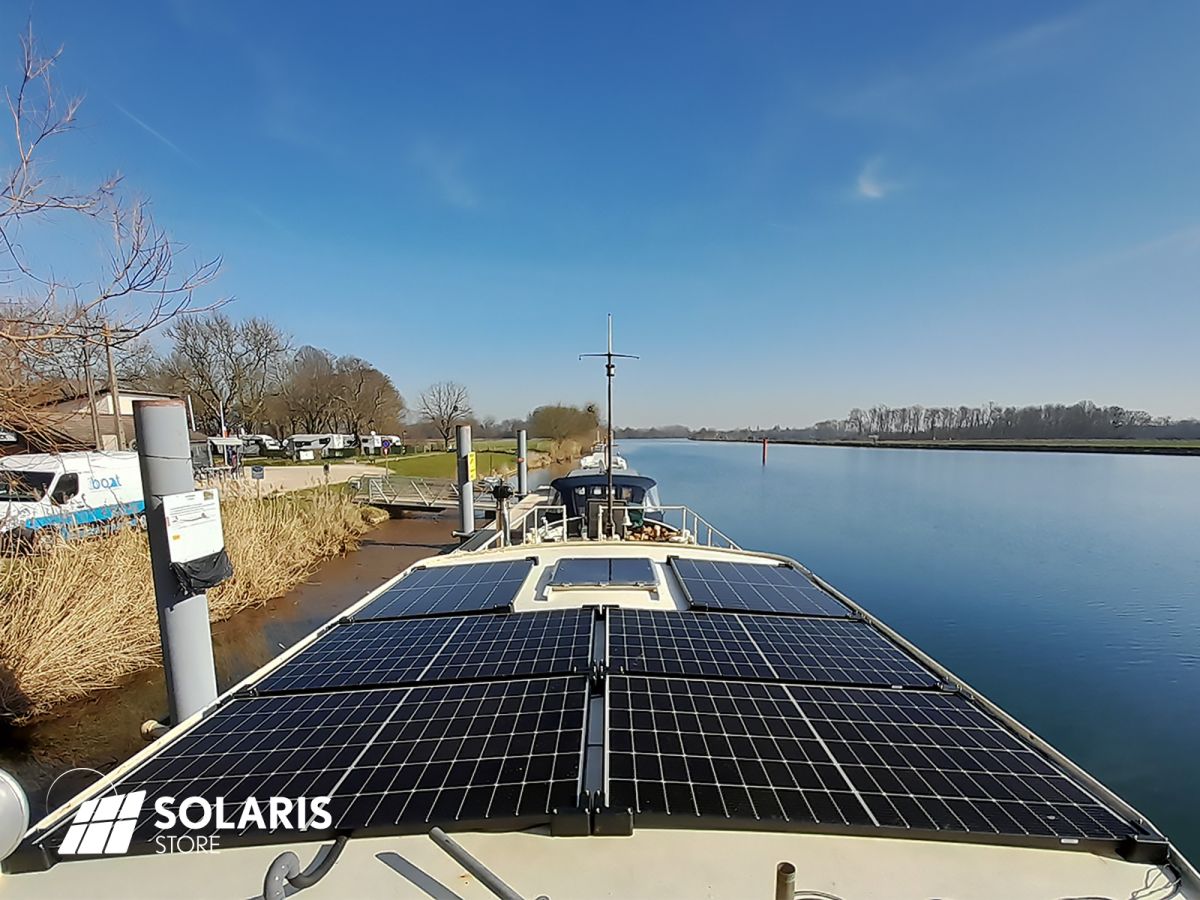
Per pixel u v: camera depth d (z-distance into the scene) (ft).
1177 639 46.73
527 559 21.04
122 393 82.53
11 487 33.22
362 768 8.50
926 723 9.78
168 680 15.30
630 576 18.45
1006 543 81.71
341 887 6.70
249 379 154.10
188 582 14.75
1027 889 6.57
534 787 7.89
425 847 7.18
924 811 7.52
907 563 70.95
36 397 21.72
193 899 6.68
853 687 11.10
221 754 9.08
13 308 18.13
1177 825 25.00
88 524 40.42
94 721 26.17
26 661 25.35
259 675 12.19
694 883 6.66
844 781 8.11
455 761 8.57
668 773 8.19
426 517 78.38
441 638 13.78
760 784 8.00
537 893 6.54
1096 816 7.47
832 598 17.48
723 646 13.00
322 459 153.58
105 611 28.63
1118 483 156.87
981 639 46.91
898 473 184.44
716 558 22.09
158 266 18.92
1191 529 91.66
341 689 11.27
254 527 46.29
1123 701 36.22
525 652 12.63
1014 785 8.12
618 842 7.21
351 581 49.47
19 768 23.24
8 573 27.40
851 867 6.82
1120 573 66.54
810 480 161.48
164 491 14.47
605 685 10.90
